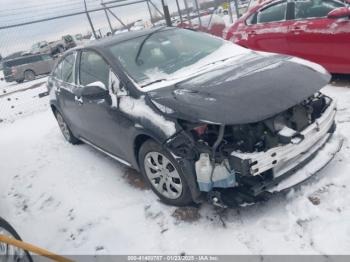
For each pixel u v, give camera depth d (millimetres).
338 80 5555
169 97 2980
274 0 5934
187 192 2979
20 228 3701
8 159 5887
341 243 2471
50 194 4230
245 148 2658
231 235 2783
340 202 2840
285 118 2783
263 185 2688
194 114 2699
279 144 2670
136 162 3508
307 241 2557
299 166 2896
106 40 4180
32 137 6758
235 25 6664
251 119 2570
